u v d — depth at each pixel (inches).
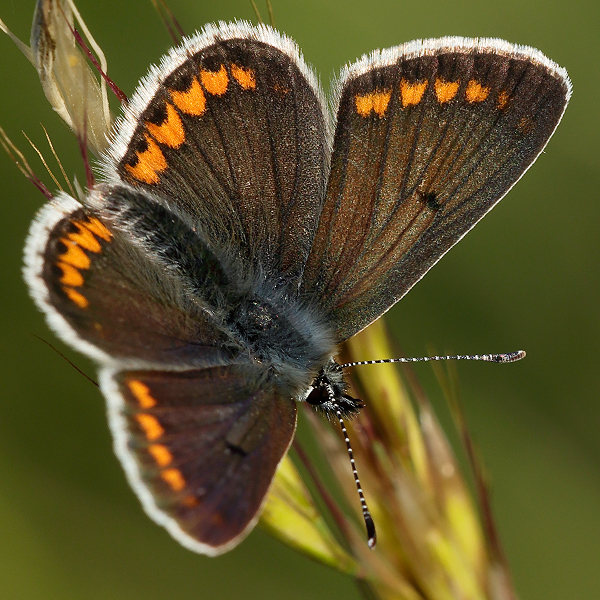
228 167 7.9
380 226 7.9
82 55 7.8
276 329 7.9
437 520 7.9
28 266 7.7
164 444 7.6
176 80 7.9
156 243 7.9
